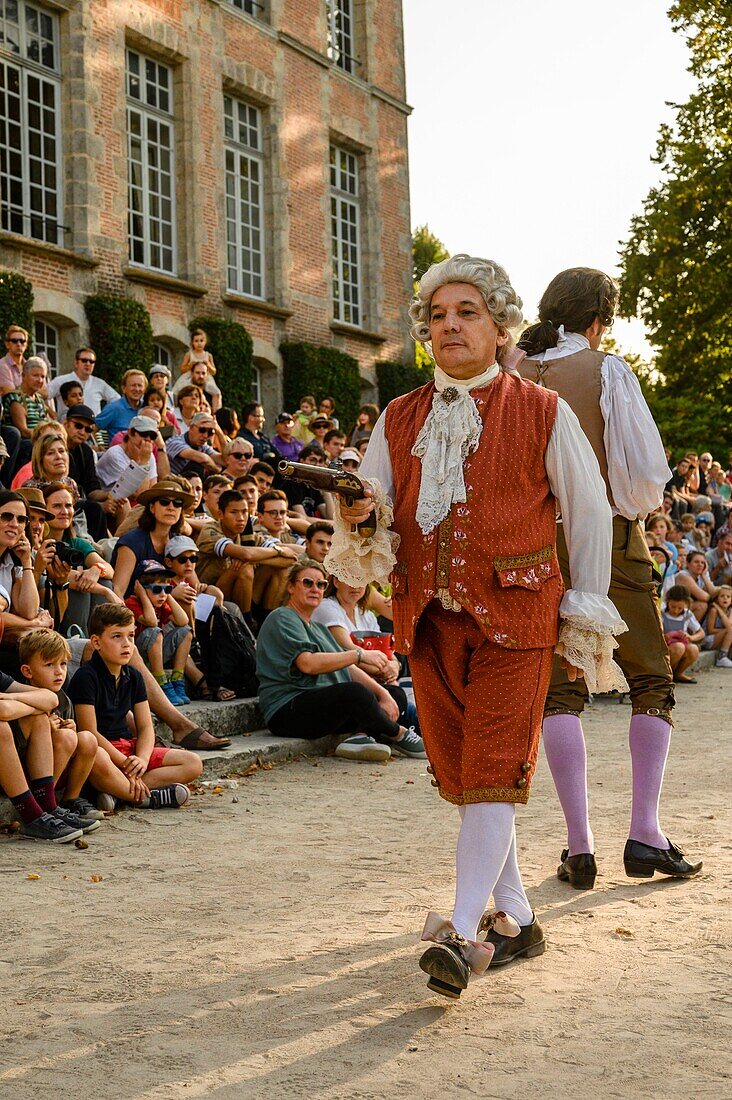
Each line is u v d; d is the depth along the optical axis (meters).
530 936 3.77
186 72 19.22
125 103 17.88
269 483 11.12
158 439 10.66
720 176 30.42
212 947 3.94
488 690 3.37
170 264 19.20
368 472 3.64
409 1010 3.32
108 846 5.54
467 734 3.39
